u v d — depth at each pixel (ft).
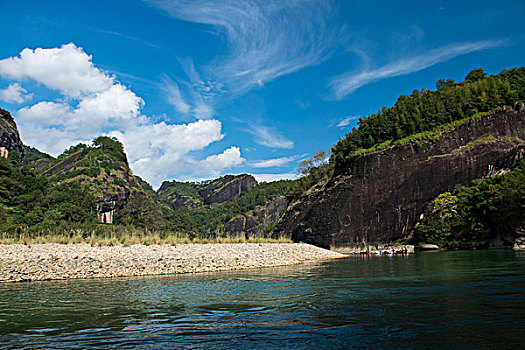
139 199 410.52
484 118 236.22
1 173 301.02
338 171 264.11
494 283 55.06
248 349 28.22
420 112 259.60
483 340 27.43
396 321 34.37
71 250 88.63
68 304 47.91
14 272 73.77
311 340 29.84
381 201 234.17
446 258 122.01
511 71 305.73
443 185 226.79
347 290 55.01
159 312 42.39
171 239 116.78
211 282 67.87
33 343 30.89
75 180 490.49
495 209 182.50
